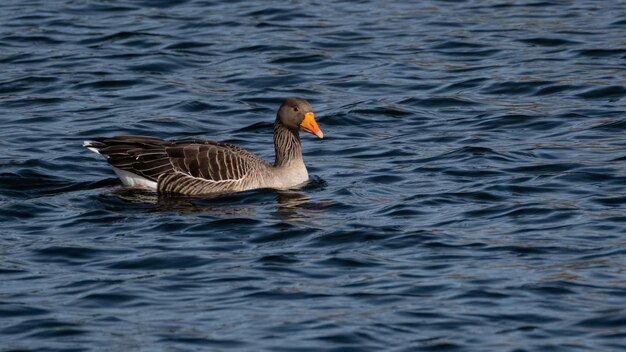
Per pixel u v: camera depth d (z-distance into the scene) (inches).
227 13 1212.5
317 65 1043.3
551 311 523.8
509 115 895.7
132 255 603.5
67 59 1056.8
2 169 765.3
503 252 600.1
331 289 553.0
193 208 692.7
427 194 711.1
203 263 591.2
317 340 494.9
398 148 826.8
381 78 1003.9
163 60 1053.2
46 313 526.0
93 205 695.7
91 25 1168.8
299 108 742.5
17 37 1121.4
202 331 505.0
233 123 900.6
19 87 981.2
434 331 503.8
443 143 837.2
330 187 737.0
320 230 641.6
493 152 799.7
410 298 539.8
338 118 901.2
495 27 1147.3
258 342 494.0
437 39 1112.2
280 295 545.6
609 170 748.0
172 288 556.7
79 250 610.2
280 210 685.9
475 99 944.3
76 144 835.4
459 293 544.7
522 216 661.3
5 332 506.0
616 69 1002.1
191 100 947.3
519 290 546.9
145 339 496.7
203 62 1054.4
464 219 659.4
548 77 984.9
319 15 1204.5
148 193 725.3
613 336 497.0
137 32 1135.0
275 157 767.1
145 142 733.3
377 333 501.4
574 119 883.4
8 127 877.2
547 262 583.8
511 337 497.0
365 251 607.2
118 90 978.7
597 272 567.5
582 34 1111.6
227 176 722.2
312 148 838.5
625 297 536.4
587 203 682.8
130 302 539.8
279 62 1051.9
